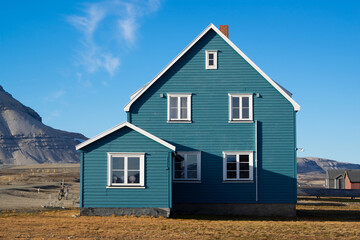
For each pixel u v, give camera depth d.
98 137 25.89
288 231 20.67
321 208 39.31
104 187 25.84
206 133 29.25
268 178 28.91
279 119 29.22
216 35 29.88
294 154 29.00
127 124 25.84
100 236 18.28
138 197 25.73
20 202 36.69
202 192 28.92
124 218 24.81
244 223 23.84
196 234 19.30
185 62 29.70
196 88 29.53
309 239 18.52
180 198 28.92
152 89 29.55
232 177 29.00
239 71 29.59
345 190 55.97
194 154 29.17
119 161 25.94
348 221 27.08
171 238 18.06
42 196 47.34
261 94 29.42
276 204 28.88
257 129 29.19
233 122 29.25
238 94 29.38
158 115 29.38
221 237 18.61
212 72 29.61
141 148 25.97
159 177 25.81
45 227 20.81
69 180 99.69
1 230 19.66
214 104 29.41
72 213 28.41
